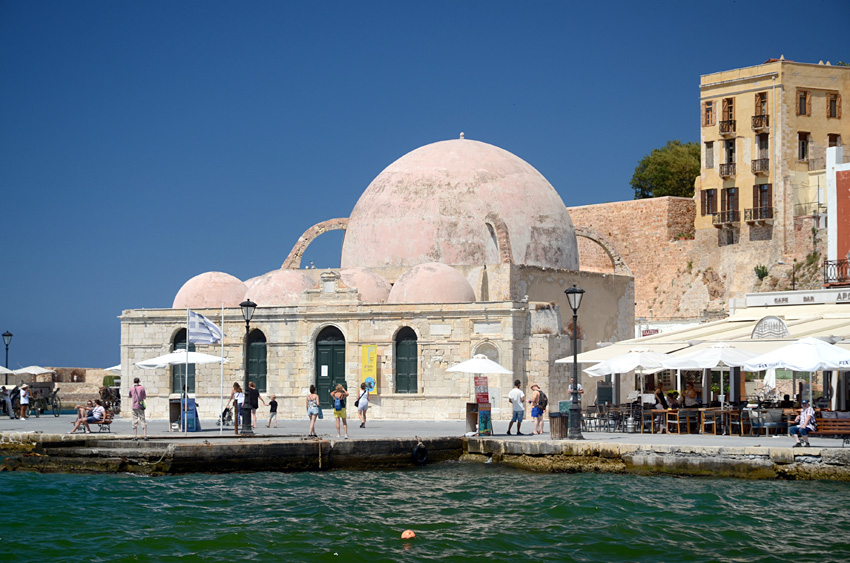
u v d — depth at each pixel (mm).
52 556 25359
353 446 37719
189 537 27172
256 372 56125
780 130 78875
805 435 35188
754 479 34031
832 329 43094
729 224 81562
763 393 65625
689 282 84125
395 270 59438
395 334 53375
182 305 58656
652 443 36469
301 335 54938
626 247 89312
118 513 29938
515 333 51531
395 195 60906
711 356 40406
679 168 101312
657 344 45906
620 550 26031
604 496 31797
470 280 57531
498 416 51406
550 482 34625
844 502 30328
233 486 34031
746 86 81312
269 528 28109
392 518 29328
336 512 30031
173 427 45281
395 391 53281
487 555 25609
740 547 26172
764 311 54719
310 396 40594
